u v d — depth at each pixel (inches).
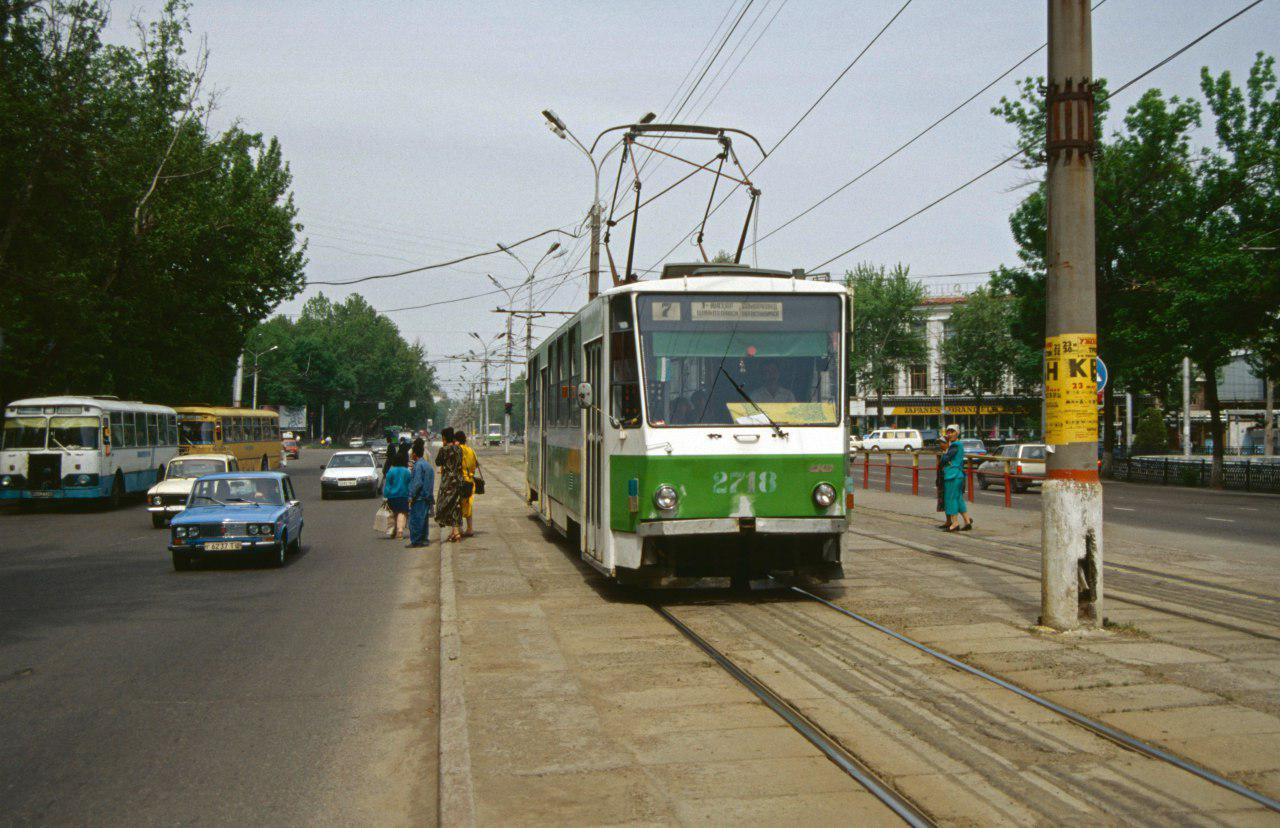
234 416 1573.6
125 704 274.7
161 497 871.1
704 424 398.9
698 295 410.6
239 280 1542.8
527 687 276.1
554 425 613.0
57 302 1110.4
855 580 466.3
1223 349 1286.9
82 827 185.2
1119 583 450.0
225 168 1653.5
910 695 261.4
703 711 251.6
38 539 766.5
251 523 566.3
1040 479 1229.1
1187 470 1505.9
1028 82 1571.1
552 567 537.0
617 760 213.5
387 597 471.5
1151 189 1528.1
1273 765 203.6
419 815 193.2
